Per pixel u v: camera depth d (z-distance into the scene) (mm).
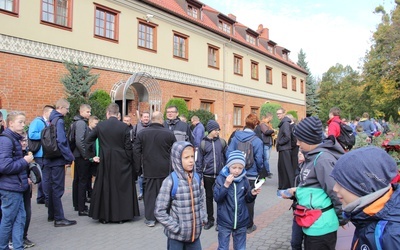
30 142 6984
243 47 27016
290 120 8062
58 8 13586
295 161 8109
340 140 6266
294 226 3504
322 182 2746
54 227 5855
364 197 1591
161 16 18656
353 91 57000
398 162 4551
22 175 4430
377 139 7406
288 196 3070
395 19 30750
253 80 28656
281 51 37531
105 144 6152
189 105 21094
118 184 6121
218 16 26141
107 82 15539
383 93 35000
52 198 6090
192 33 21312
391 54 30891
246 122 5738
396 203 1544
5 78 11703
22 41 12211
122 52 16297
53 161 5805
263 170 5746
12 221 4348
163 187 3436
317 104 52188
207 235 5438
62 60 13555
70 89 13227
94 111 12758
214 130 5855
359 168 1626
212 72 23219
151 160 5965
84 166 6641
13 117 4414
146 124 8438
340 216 2691
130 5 16703
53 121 5707
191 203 3441
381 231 1518
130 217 6148
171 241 3426
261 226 5777
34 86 12555
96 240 5172
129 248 4816
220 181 3809
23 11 12266
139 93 17531
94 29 14984
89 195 7816
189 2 22531
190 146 3484
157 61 18438
